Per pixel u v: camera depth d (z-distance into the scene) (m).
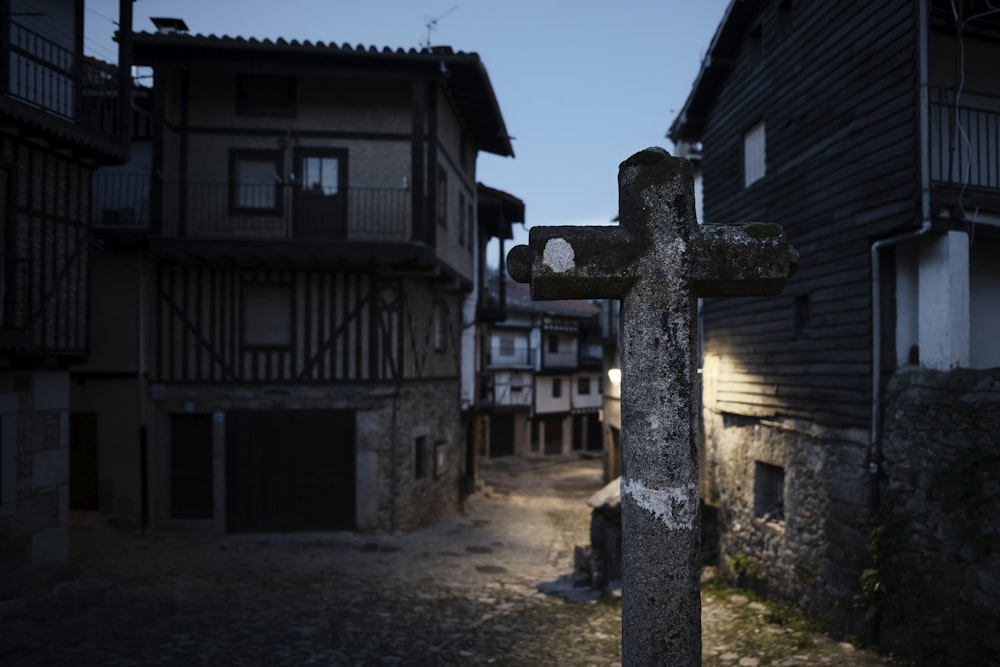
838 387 7.83
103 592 8.99
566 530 16.00
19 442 8.62
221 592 9.45
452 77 14.69
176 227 13.65
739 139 10.67
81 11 9.80
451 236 16.38
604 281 3.08
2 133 8.41
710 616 8.66
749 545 9.83
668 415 3.03
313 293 14.10
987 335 7.88
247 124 13.95
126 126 10.15
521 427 33.59
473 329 19.95
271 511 13.96
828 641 7.38
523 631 8.30
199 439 14.06
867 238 7.38
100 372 13.73
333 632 7.95
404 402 14.73
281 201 13.87
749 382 10.02
